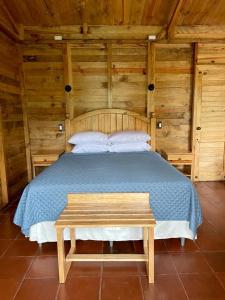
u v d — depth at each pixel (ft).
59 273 5.68
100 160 9.85
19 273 6.07
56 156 12.14
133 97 13.20
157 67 13.06
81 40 12.57
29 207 6.76
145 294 5.31
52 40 12.48
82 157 10.55
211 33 12.63
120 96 13.17
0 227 8.60
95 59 12.87
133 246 7.24
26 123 13.12
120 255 6.12
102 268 6.21
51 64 12.85
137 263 6.41
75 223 5.37
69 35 12.57
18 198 11.49
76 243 7.36
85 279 5.80
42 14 11.60
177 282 5.67
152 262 5.59
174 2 10.75
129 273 6.01
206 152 13.62
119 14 11.73
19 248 7.22
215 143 13.56
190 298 5.18
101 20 12.17
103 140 11.87
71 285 5.60
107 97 13.12
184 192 6.83
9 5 10.80
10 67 11.50
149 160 9.71
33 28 12.45
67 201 6.56
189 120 13.58
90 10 11.41
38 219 6.85
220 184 13.26
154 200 6.82
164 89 13.28
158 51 12.94
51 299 5.20
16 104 12.14
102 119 12.92
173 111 13.48
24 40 12.39
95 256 6.08
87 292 5.38
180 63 13.08
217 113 13.30
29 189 6.82
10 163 11.19
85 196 6.45
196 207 6.91
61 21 12.16
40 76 12.95
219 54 12.84
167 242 7.42
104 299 5.17
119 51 12.82
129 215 5.75
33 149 13.55
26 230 6.86
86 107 13.23
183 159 12.49
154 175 7.50
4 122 10.61
